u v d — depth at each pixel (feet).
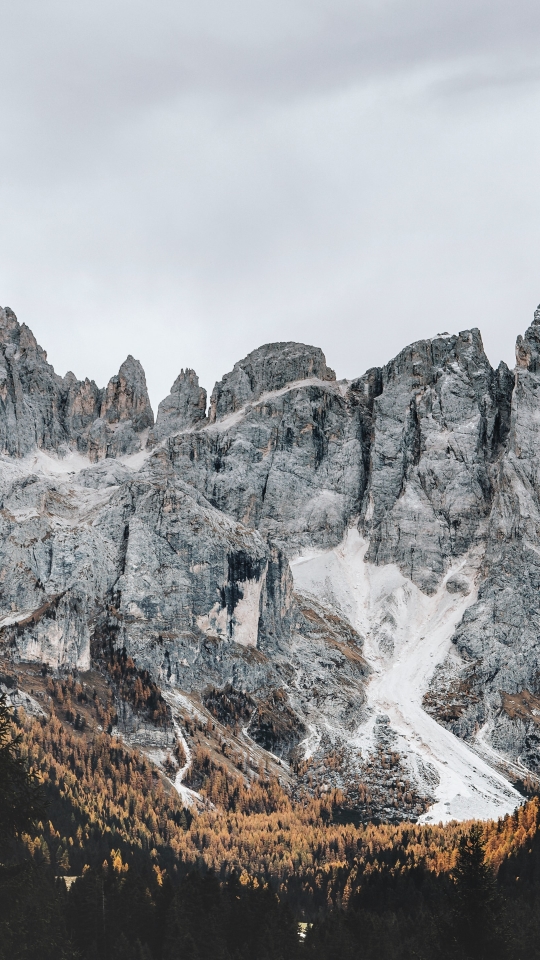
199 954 567.18
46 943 428.15
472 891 527.40
